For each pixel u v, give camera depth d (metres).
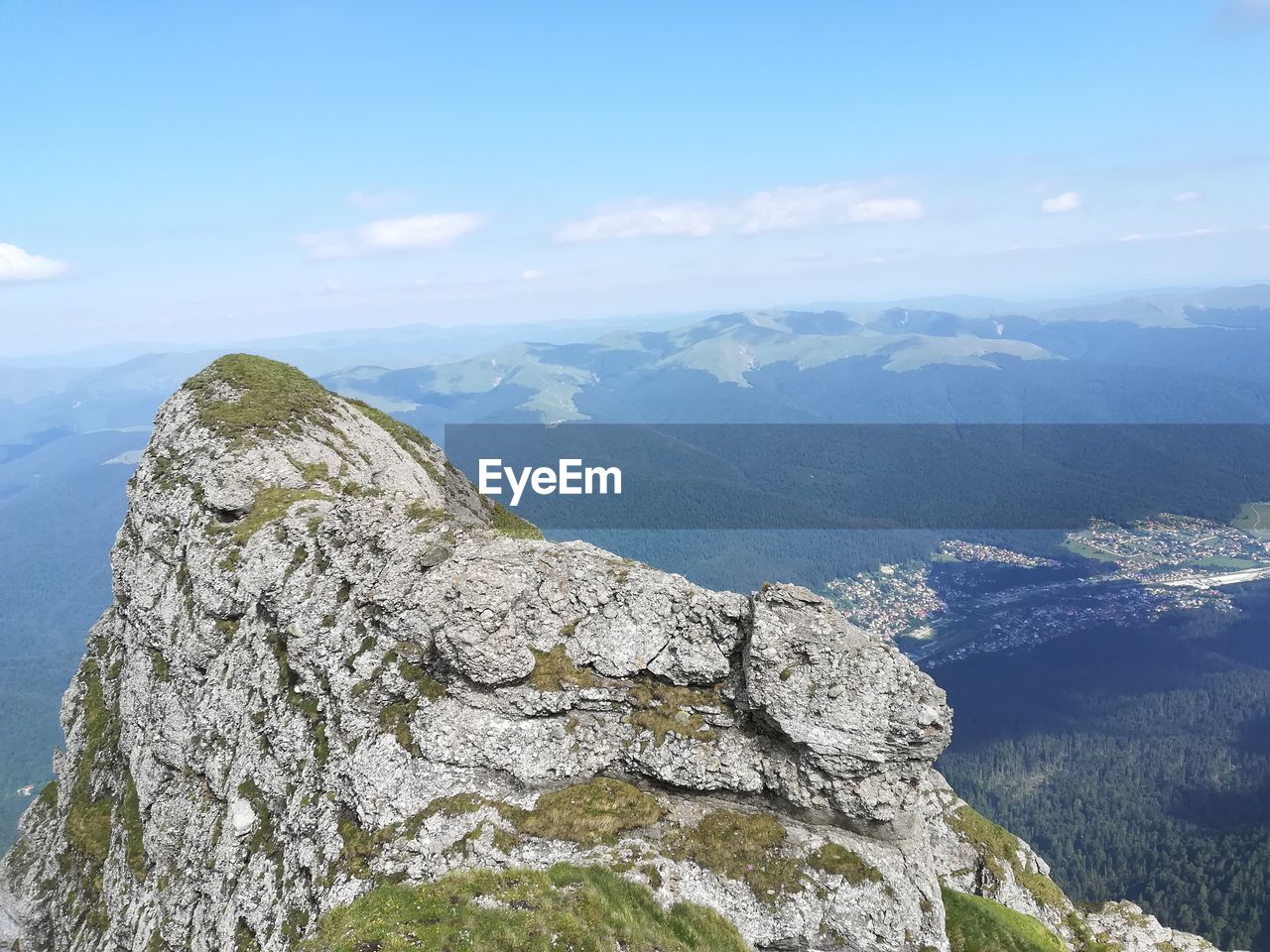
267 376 69.75
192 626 46.78
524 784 31.39
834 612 33.00
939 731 30.02
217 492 52.72
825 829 30.98
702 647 33.75
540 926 25.03
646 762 31.92
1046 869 45.44
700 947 26.06
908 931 28.39
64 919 50.22
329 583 39.97
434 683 33.94
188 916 36.28
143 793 47.62
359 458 65.19
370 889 27.78
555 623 34.81
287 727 36.38
